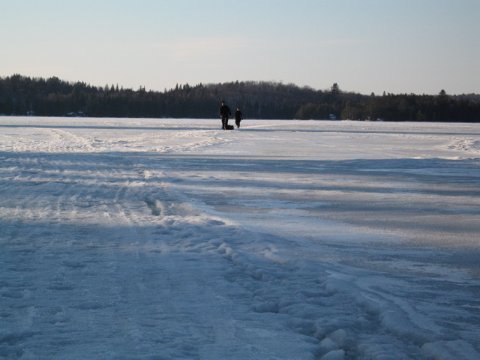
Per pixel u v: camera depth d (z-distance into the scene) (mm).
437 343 5188
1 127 58406
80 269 7758
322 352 5125
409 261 8445
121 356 4898
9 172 19656
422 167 22484
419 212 12719
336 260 8438
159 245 9180
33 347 5109
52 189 15648
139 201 13711
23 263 8023
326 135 47094
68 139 39844
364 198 14719
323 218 11938
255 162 24094
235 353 5012
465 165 23156
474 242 9750
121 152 29312
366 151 30828
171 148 31812
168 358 4871
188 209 12656
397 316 5836
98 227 10570
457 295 6828
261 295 6703
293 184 17281
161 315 5969
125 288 6902
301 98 188750
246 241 9469
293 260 8148
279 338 5371
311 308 6164
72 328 5586
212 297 6594
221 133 48188
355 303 6418
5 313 6016
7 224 10766
